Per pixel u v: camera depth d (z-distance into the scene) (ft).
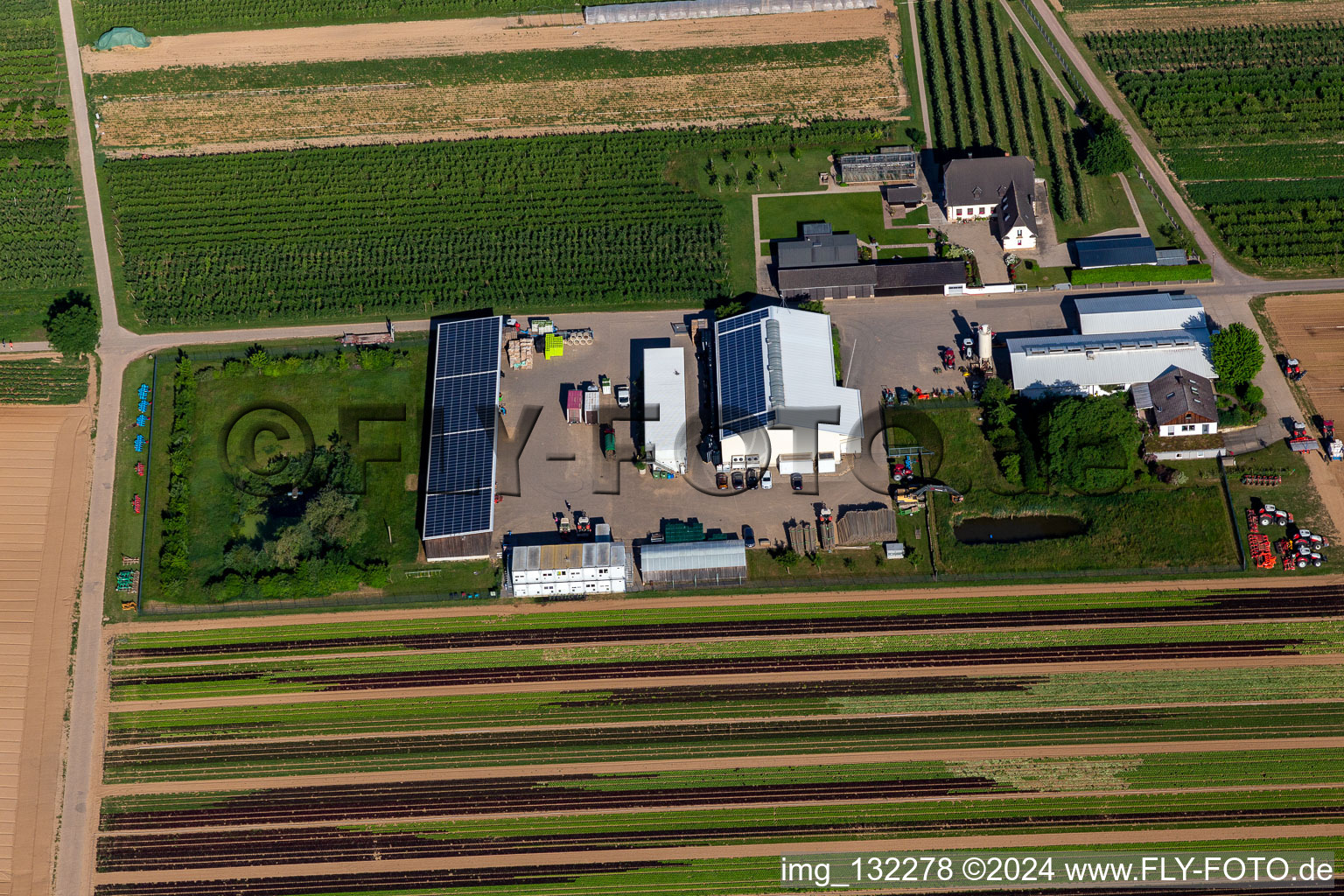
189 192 517.14
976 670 385.50
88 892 362.94
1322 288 456.86
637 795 371.76
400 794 374.63
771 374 420.36
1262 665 379.35
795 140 519.19
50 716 389.80
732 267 478.59
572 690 389.19
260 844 368.48
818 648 392.06
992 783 367.45
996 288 462.60
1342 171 491.31
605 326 463.42
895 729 378.12
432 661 395.55
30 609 409.08
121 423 447.01
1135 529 403.95
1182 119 512.63
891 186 499.51
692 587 404.36
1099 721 374.63
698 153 517.96
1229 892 346.13
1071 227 483.10
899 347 451.12
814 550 406.82
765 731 379.96
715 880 357.00
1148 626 388.57
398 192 511.40
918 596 399.24
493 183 511.81
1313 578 390.83
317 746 383.24
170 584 408.87
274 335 467.11
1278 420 423.64
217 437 440.86
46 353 467.93
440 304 472.44
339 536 409.49
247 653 399.03
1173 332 438.81
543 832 367.25
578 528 414.82
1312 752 364.79
